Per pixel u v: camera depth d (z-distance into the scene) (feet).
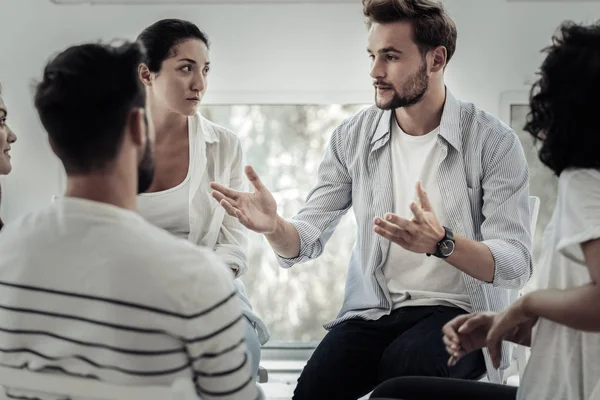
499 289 8.04
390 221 6.82
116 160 4.31
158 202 8.21
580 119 4.70
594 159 4.71
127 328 4.09
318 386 7.68
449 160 8.00
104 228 4.17
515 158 7.96
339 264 11.09
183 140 8.36
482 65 10.45
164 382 4.19
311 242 8.29
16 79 10.48
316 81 10.55
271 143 10.95
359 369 7.76
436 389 5.67
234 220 8.46
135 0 10.36
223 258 8.09
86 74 4.25
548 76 4.83
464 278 7.78
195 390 4.48
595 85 4.66
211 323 4.18
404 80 7.79
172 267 4.12
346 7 10.37
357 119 8.51
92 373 4.19
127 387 4.12
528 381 5.00
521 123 10.56
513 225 7.77
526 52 10.40
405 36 7.73
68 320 4.17
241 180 8.68
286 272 11.10
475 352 7.57
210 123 8.70
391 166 8.20
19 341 4.28
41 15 10.40
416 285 8.01
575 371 4.85
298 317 11.19
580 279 4.85
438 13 7.80
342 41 10.45
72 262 4.16
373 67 7.88
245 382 4.38
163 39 8.05
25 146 10.56
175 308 4.09
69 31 10.41
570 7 10.29
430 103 8.02
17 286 4.23
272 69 10.53
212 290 4.19
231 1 10.36
